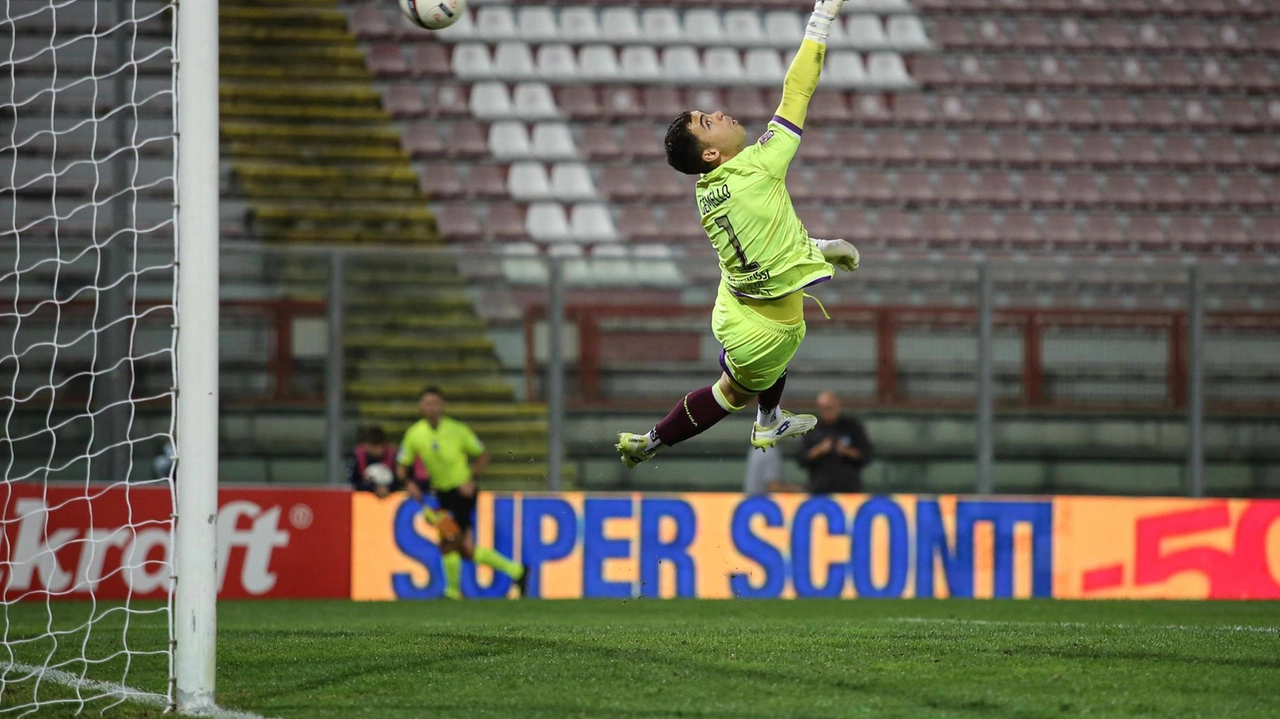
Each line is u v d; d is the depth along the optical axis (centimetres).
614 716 1670
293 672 1995
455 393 4703
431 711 1716
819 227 6262
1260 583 4459
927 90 6775
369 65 6644
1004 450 4922
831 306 4866
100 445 4631
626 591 4375
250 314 4650
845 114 6669
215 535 1823
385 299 4675
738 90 6794
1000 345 4925
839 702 1723
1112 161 6606
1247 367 4841
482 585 4362
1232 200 6525
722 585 4394
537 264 4722
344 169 6266
